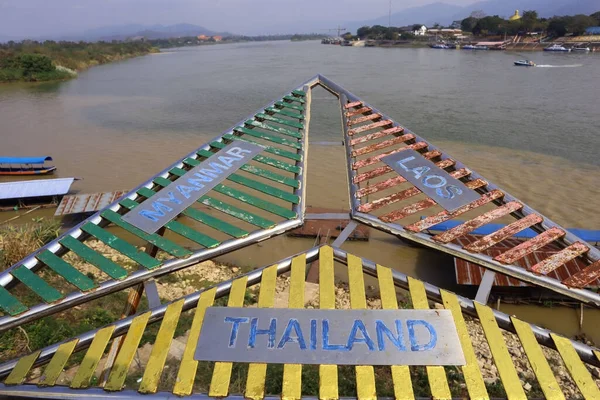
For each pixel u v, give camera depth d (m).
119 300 10.20
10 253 11.20
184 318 8.98
